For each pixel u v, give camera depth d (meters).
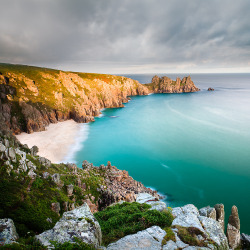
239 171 74.62
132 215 16.86
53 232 10.51
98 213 20.34
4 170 23.36
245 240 19.44
